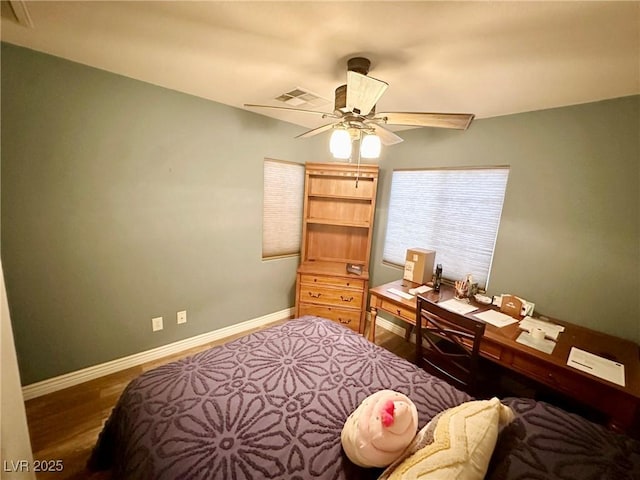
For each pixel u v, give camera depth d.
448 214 2.66
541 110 1.99
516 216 2.16
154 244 2.22
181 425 1.05
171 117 2.14
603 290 1.80
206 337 2.70
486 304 2.22
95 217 1.93
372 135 1.65
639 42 1.17
